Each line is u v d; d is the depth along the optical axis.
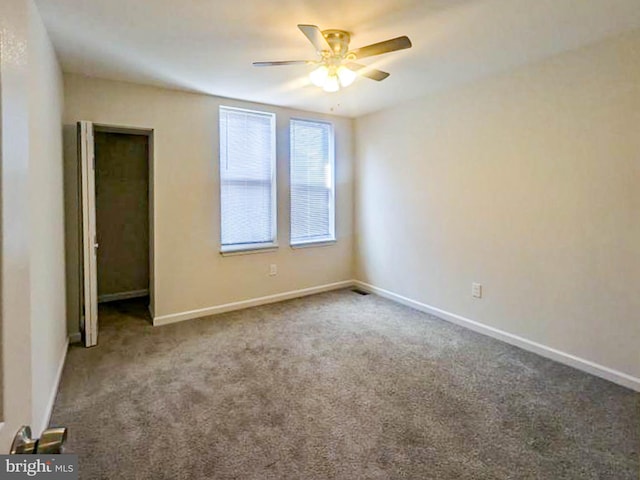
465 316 3.69
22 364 0.65
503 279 3.31
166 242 3.78
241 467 1.81
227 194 4.18
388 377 2.69
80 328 3.35
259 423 2.15
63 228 3.11
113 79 3.38
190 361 2.94
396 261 4.50
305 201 4.77
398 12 2.21
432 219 3.98
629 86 2.47
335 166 4.92
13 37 0.62
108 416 2.21
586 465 1.82
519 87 3.10
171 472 1.77
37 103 2.08
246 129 4.25
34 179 1.96
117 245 4.66
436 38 2.54
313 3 2.11
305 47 2.70
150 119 3.60
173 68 3.11
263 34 2.49
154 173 3.67
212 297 4.08
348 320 3.88
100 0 2.06
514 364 2.89
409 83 3.52
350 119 4.99
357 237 5.11
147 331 3.58
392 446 1.96
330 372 2.76
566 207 2.84
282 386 2.56
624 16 2.25
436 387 2.55
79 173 3.18
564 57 2.79
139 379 2.66
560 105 2.83
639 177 2.46
